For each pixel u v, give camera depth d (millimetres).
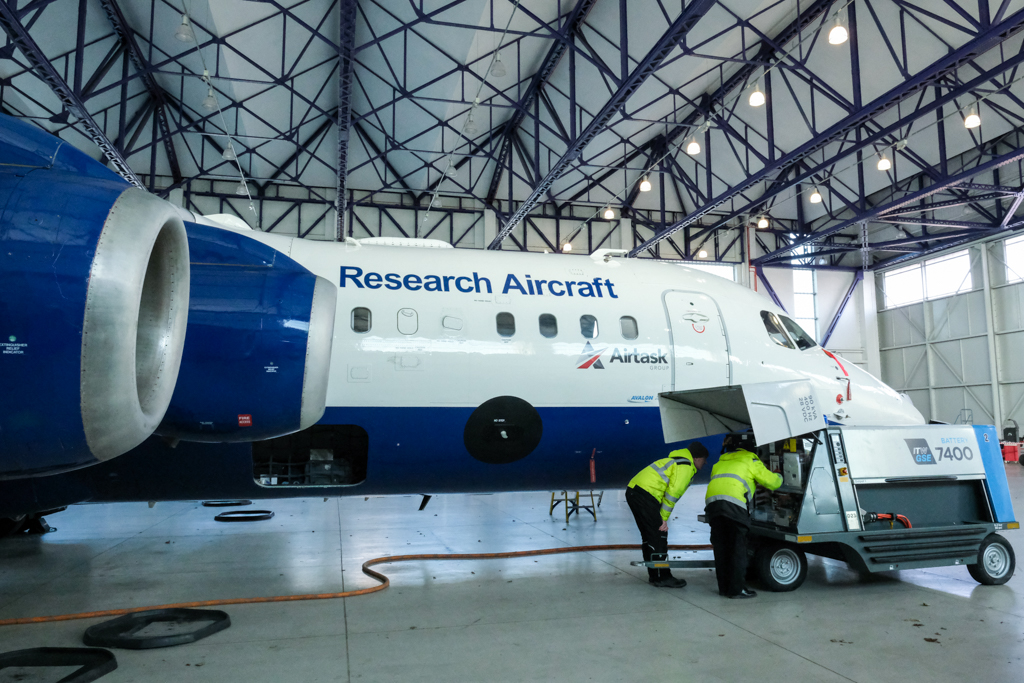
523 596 6234
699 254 29812
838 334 32125
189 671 4309
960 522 6832
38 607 5957
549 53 18656
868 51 18422
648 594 6285
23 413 3617
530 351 7762
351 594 6254
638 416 8078
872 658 4543
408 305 7590
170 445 6082
